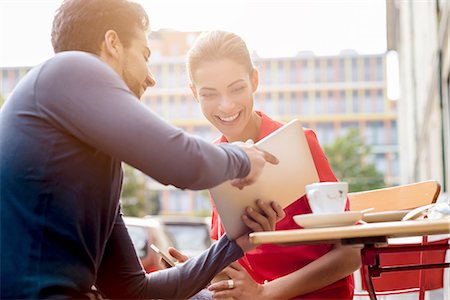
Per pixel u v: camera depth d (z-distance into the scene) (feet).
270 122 8.40
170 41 243.60
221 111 7.79
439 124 36.09
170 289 7.20
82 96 5.53
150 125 5.52
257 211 6.68
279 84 254.27
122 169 6.29
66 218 5.55
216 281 7.56
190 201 237.25
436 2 36.58
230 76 7.72
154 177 5.62
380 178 169.89
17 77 203.92
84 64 5.65
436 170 38.91
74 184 5.60
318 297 8.02
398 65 85.66
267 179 6.56
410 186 9.29
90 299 5.70
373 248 6.28
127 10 6.43
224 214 6.77
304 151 6.77
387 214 7.32
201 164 5.61
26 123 5.63
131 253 7.18
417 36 53.11
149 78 6.66
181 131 5.66
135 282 7.14
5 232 5.49
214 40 7.80
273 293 7.50
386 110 253.65
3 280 5.41
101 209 5.82
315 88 253.85
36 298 5.33
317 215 5.80
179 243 65.98
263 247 8.19
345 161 170.40
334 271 7.75
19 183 5.54
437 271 9.36
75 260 5.59
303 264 8.14
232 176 5.98
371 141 252.62
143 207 134.92
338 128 253.65
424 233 5.50
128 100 5.60
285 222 7.93
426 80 45.70
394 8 70.23
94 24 6.30
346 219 5.80
